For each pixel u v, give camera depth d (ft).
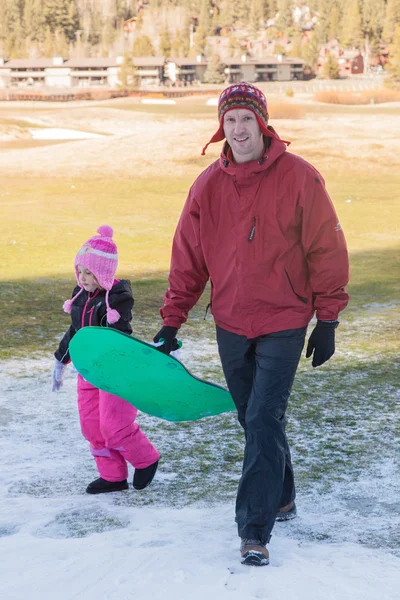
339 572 16.08
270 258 18.51
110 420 23.59
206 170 19.48
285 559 17.13
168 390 21.07
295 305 18.72
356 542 18.94
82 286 24.12
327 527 20.16
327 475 25.21
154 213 127.75
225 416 33.37
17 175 172.35
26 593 15.44
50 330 53.36
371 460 26.66
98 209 130.82
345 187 157.58
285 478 20.29
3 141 269.23
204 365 43.65
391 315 58.59
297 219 18.33
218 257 19.10
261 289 18.62
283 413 18.65
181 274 20.16
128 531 19.66
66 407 35.14
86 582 15.81
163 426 31.91
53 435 30.94
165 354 19.95
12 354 46.24
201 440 29.94
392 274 78.38
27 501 23.31
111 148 207.31
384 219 121.08
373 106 482.28
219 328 19.58
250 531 17.06
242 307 18.83
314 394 36.50
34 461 27.76
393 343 48.24
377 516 21.13
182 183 162.61
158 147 205.77
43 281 73.61
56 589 15.56
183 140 214.28
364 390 37.06
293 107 415.85
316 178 18.30
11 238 100.73
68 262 85.25
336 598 14.52
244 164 18.38
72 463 27.58
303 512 21.61
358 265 84.38
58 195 146.51
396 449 27.86
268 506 17.39
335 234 18.40
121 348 20.08
